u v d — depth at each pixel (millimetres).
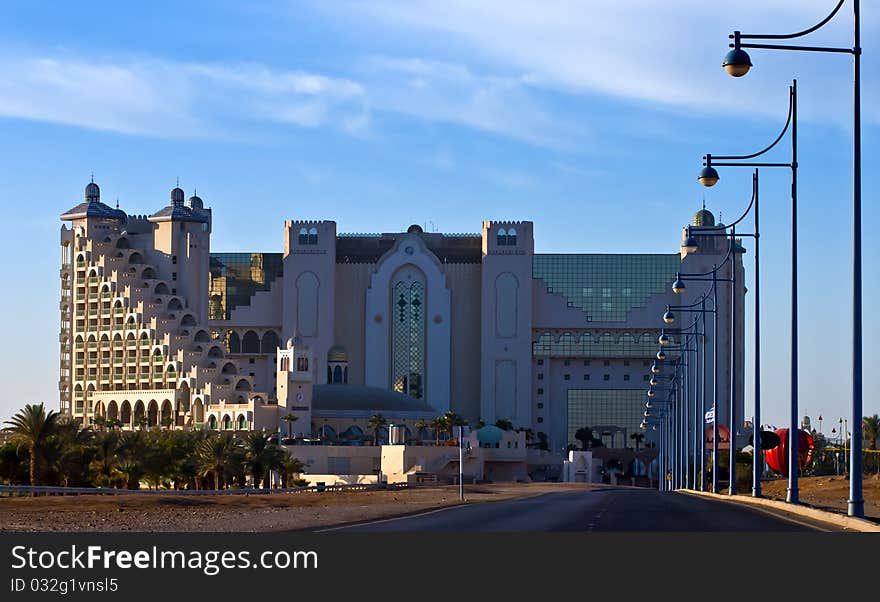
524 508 79000
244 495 143500
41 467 142625
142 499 105250
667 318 143250
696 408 168500
